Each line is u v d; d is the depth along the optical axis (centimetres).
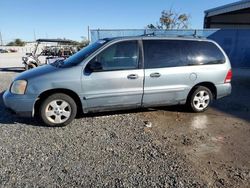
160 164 408
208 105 693
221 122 619
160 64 619
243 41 1617
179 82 639
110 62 582
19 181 355
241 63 1641
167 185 352
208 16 2373
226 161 426
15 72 1562
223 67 684
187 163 414
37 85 542
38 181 356
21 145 467
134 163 409
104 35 1530
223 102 810
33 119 605
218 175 382
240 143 499
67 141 489
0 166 392
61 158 421
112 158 424
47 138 501
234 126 593
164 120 624
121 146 470
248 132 557
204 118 645
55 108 559
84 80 561
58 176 369
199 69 656
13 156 425
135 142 489
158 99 628
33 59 1535
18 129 545
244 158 438
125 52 593
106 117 631
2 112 657
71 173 377
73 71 559
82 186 347
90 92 570
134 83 595
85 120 607
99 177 368
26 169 385
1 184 347
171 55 632
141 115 655
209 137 526
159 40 627
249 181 369
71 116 570
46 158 420
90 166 398
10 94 550
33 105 547
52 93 559
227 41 1631
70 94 572
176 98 648
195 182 361
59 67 575
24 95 540
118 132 538
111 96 584
